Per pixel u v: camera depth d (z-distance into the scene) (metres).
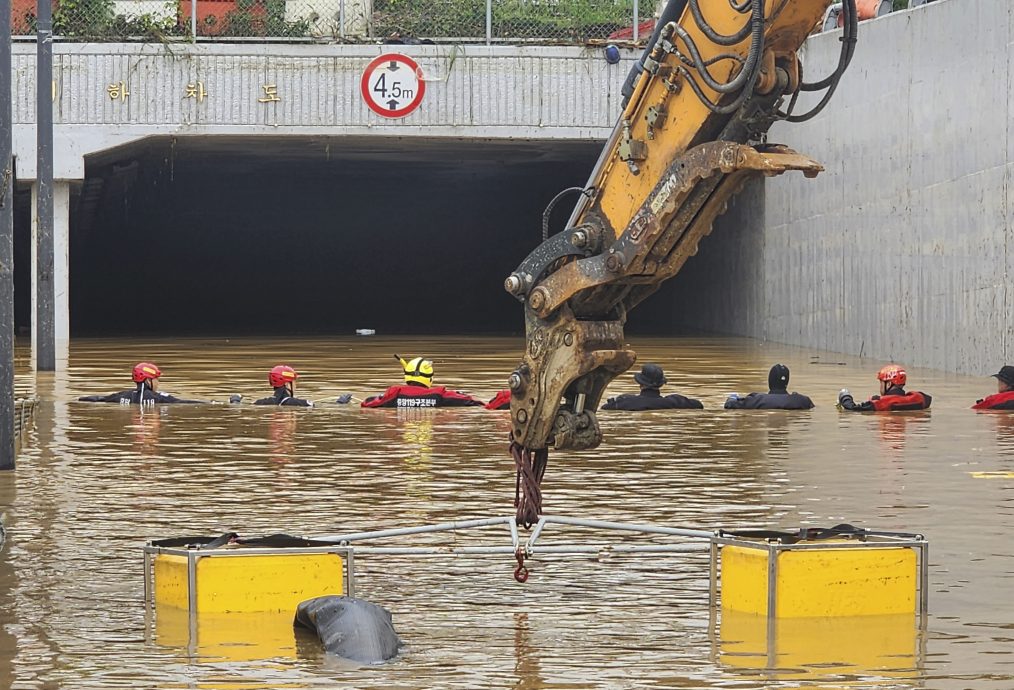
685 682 17.20
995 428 46.81
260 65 90.94
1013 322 67.38
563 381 22.02
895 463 37.62
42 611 20.88
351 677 17.47
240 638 19.30
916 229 76.56
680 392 60.69
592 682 17.23
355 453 39.84
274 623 20.17
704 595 22.09
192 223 141.25
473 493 32.19
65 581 22.88
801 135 90.31
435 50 91.75
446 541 26.44
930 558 24.56
